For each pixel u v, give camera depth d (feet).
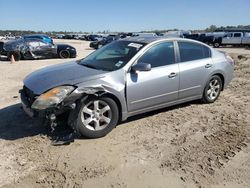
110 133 17.20
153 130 17.74
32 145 15.69
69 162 14.07
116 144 15.89
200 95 21.83
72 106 15.31
